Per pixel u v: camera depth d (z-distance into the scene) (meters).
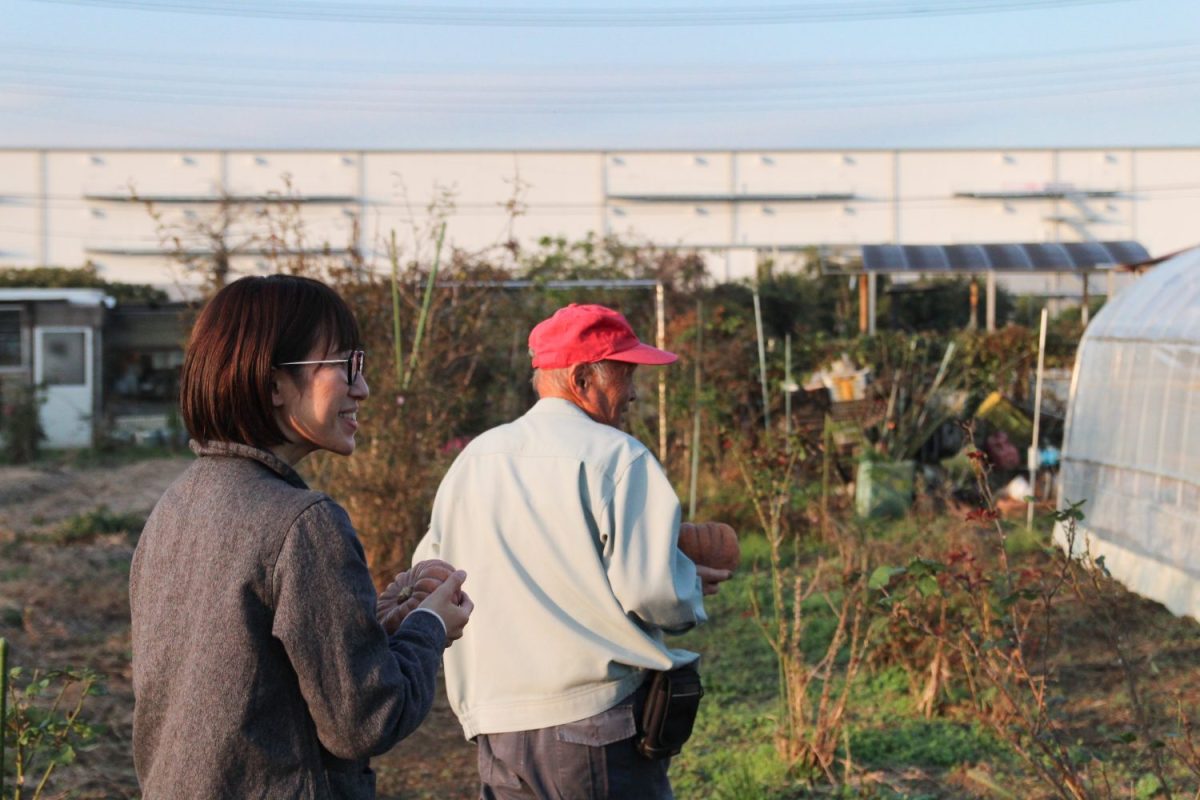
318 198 44.81
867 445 11.50
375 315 7.98
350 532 1.78
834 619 7.33
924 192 46.16
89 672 3.41
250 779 1.69
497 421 10.23
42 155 45.50
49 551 10.30
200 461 1.88
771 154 46.09
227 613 1.70
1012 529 10.13
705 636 7.38
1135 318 9.16
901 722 5.53
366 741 1.71
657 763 2.82
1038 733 3.94
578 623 2.74
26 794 4.45
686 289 16.59
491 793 2.85
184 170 45.53
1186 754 4.64
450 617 1.97
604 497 2.73
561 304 10.67
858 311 22.22
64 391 21.59
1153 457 8.43
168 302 23.39
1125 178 46.06
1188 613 7.30
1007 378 13.87
